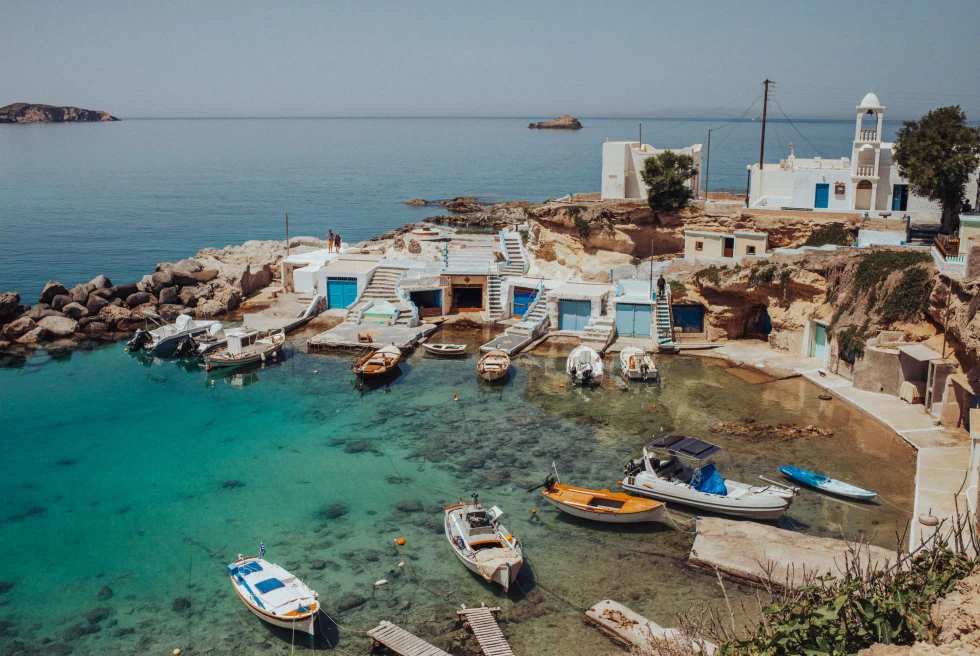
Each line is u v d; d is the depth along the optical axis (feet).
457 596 90.12
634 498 106.22
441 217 391.45
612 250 212.84
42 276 271.69
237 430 139.95
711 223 201.77
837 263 159.74
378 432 137.69
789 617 52.49
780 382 156.25
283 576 89.66
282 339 183.93
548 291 199.82
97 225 375.66
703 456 108.27
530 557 97.71
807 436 130.00
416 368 172.04
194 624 86.17
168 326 195.83
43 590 92.84
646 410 145.07
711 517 104.17
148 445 134.21
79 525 107.76
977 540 55.47
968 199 182.39
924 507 101.19
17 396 159.02
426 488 116.57
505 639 81.46
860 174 193.36
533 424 140.15
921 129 177.37
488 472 121.49
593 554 98.22
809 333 166.71
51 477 122.52
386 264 219.82
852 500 108.47
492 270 211.20
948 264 131.95
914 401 138.41
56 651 81.82
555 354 179.73
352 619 86.17
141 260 298.35
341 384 162.81
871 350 144.87
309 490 116.57
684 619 80.74
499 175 642.22
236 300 223.10
